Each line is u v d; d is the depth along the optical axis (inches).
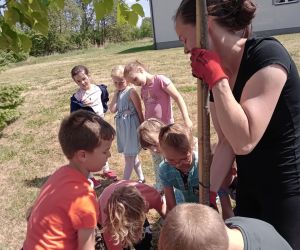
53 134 273.6
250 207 73.9
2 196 186.9
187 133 98.3
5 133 292.5
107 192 109.6
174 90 154.9
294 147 64.2
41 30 81.3
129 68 155.0
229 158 79.3
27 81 527.8
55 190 79.2
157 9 749.3
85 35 1414.9
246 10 60.3
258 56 60.4
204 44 58.6
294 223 66.6
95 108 189.8
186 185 109.7
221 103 56.8
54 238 76.5
